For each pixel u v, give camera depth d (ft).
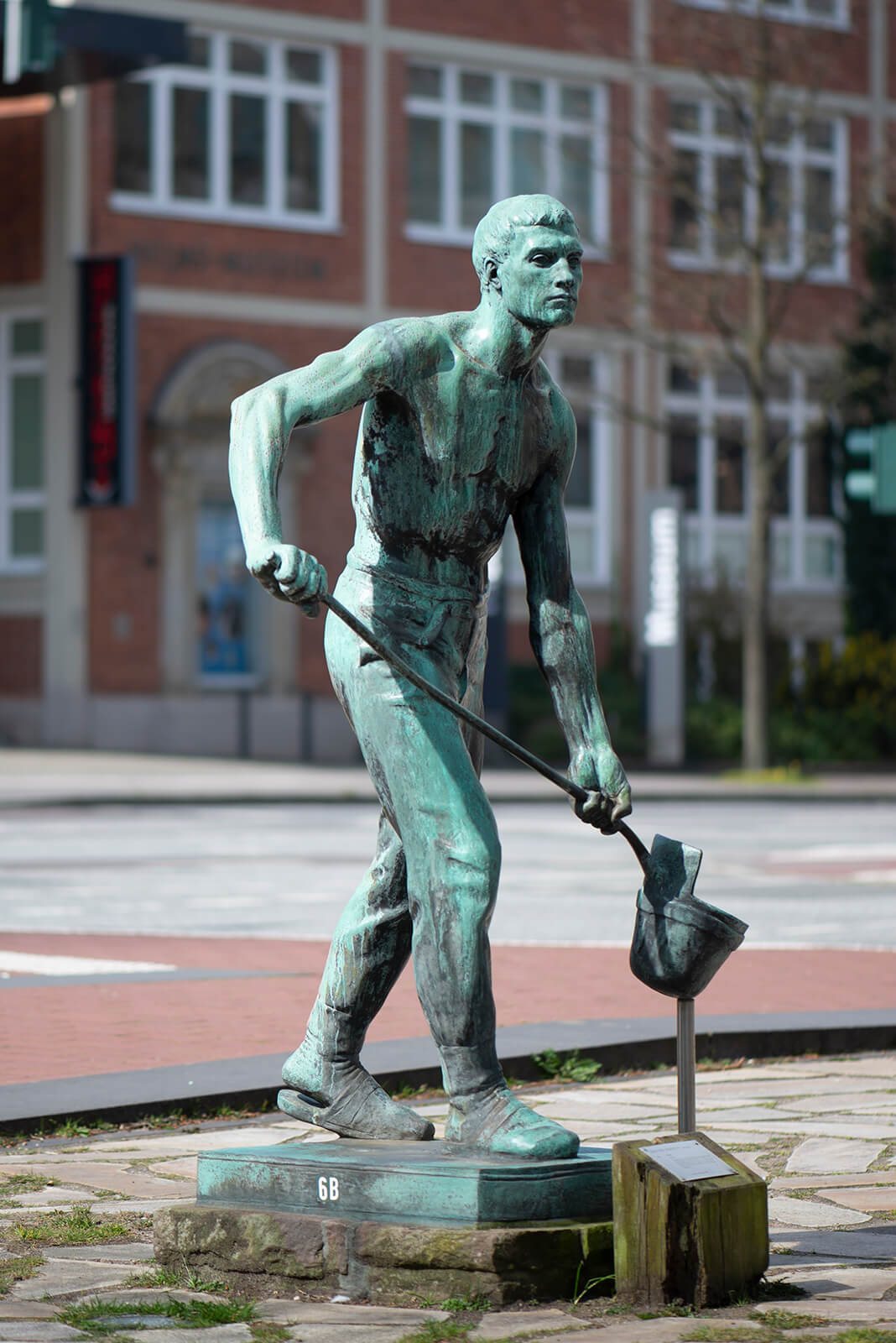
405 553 20.58
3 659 139.13
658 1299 18.83
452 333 20.43
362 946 21.63
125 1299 19.25
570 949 49.75
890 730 153.58
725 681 153.99
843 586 167.02
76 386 134.72
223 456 141.59
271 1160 20.27
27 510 138.31
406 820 20.34
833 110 165.68
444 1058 20.53
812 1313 18.58
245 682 143.64
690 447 162.71
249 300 143.43
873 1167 26.07
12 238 138.21
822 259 144.36
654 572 140.05
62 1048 34.42
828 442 166.09
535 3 154.61
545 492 21.29
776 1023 36.83
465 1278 19.01
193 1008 38.96
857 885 69.41
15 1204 23.94
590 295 157.28
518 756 20.29
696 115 160.15
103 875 70.59
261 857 77.92
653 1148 19.21
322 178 147.33
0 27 98.48
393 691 20.29
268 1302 19.31
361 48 147.95
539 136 155.84
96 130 136.87
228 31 143.13
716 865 76.84
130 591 138.21
